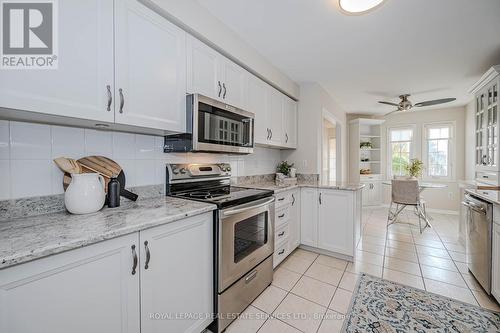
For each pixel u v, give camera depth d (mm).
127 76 1243
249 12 1731
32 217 1122
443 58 2473
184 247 1277
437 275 2189
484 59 2490
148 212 1240
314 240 2730
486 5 1615
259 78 2492
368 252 2762
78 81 1048
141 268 1063
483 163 2689
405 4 1618
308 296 1863
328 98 3760
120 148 1523
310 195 2758
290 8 1681
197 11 1623
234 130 1962
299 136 3340
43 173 1185
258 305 1755
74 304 847
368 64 2627
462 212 3043
